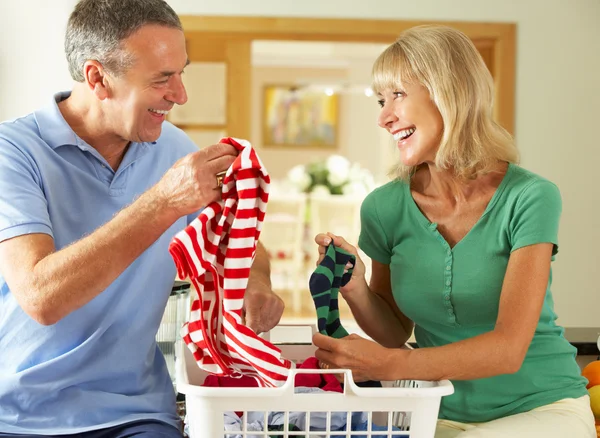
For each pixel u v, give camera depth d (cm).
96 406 153
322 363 146
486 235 156
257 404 119
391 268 169
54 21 436
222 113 495
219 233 127
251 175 124
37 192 148
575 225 473
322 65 1089
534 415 149
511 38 463
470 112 157
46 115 157
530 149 471
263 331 157
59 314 133
